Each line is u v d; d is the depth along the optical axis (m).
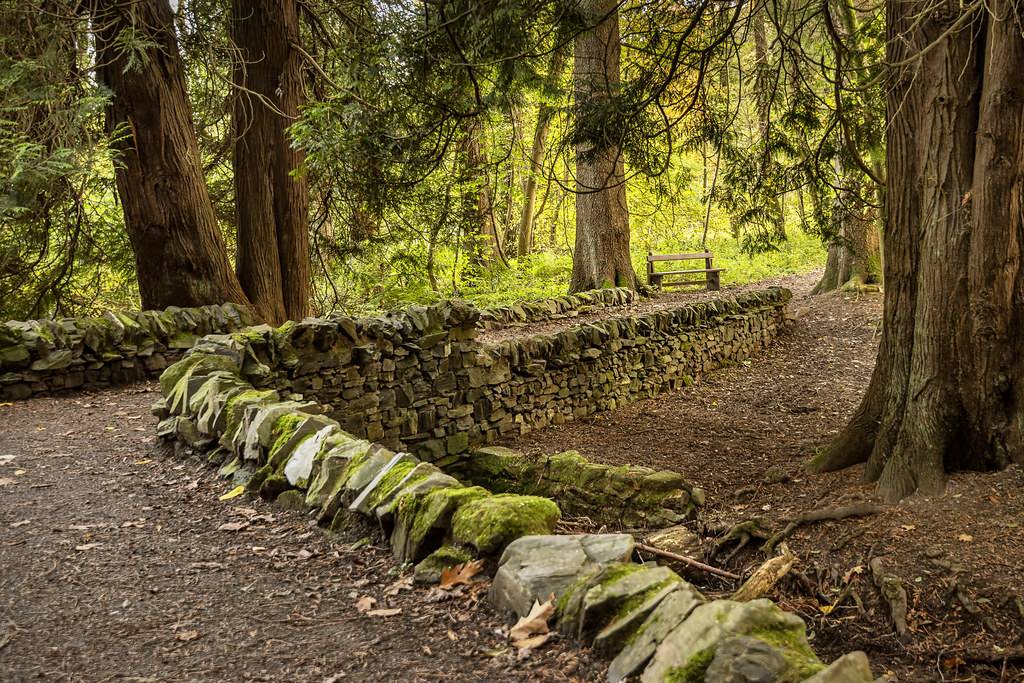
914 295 6.17
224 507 4.73
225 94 12.82
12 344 8.09
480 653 2.94
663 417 10.39
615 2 8.11
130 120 9.98
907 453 5.66
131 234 10.30
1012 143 5.38
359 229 13.17
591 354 10.37
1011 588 4.24
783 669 2.33
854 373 12.47
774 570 4.65
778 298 14.79
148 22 9.95
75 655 2.98
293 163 11.27
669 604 2.76
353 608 3.38
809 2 8.12
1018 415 5.43
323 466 4.61
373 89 7.64
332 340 7.56
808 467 6.96
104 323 8.72
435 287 16.59
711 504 6.58
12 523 4.48
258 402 5.69
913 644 4.18
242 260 11.19
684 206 23.48
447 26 6.84
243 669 2.86
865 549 4.85
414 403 8.32
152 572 3.80
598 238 16.84
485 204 16.84
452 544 3.68
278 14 11.05
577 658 2.82
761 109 9.47
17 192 9.51
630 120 7.82
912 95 5.87
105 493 5.03
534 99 11.80
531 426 9.61
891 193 6.27
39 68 9.46
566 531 5.67
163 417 6.33
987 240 5.46
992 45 5.32
